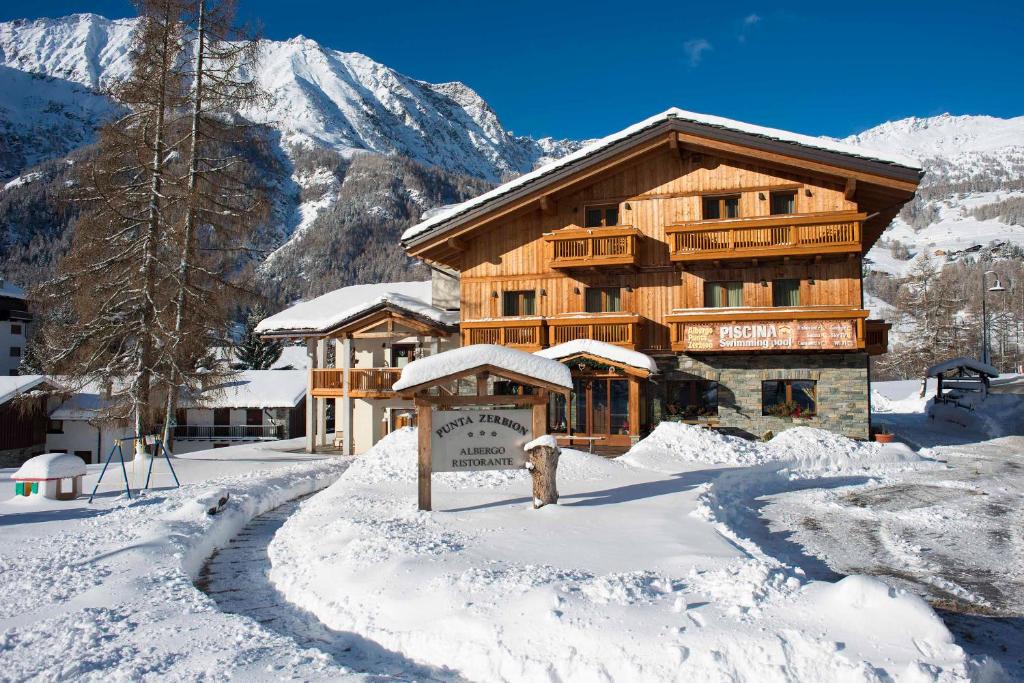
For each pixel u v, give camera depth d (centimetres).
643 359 2306
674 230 2425
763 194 2447
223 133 2661
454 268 3094
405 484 1590
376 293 3512
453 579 798
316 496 1592
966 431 3020
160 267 2480
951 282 8012
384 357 3170
